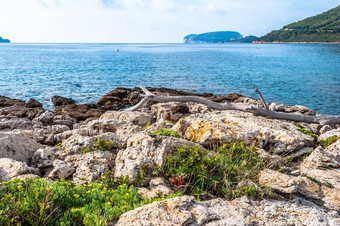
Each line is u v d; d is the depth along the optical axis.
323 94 33.00
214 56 109.44
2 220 3.72
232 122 10.68
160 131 8.73
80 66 62.59
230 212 4.64
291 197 5.62
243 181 5.93
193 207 4.50
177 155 6.57
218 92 34.00
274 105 21.20
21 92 31.48
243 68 61.62
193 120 10.88
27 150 7.89
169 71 53.91
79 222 4.29
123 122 11.34
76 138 8.16
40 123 14.52
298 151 8.77
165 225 3.94
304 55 112.44
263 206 5.05
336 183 6.04
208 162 6.46
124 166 6.44
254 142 8.20
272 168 7.25
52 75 46.22
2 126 13.52
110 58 92.38
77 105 23.20
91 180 6.20
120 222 4.10
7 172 6.02
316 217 4.57
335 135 10.42
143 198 5.16
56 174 6.38
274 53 133.25
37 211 4.30
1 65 63.53
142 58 92.88
